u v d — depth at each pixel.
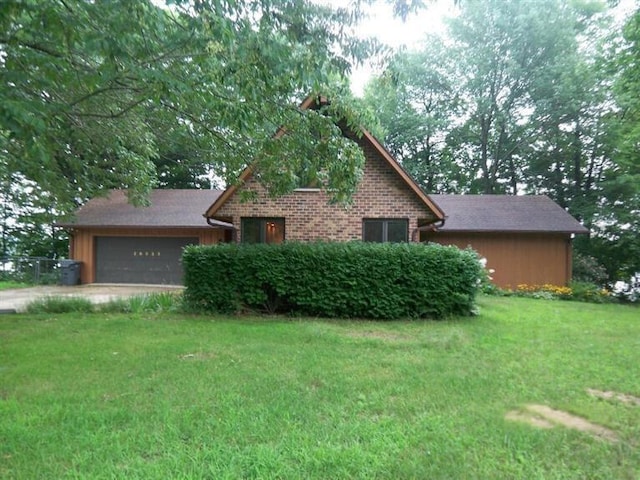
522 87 26.05
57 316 9.54
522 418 3.93
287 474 2.83
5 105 3.81
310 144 6.88
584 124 24.36
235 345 6.66
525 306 12.29
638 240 20.62
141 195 12.12
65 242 25.39
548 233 16.94
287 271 9.98
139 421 3.69
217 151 8.33
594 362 5.84
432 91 29.22
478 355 6.17
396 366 5.50
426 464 2.99
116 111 7.99
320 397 4.31
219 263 10.16
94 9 4.19
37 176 8.57
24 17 4.61
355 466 2.94
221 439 3.33
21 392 4.45
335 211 12.48
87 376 5.00
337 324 8.95
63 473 2.85
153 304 10.66
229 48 4.71
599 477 2.90
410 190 12.39
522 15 24.48
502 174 28.86
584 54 23.83
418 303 9.73
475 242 17.31
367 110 7.11
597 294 15.66
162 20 4.50
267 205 12.55
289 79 5.66
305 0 5.38
